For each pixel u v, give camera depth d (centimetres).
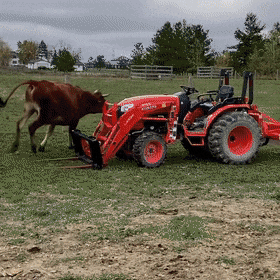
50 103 930
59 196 623
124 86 2795
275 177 744
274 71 5625
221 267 391
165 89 2712
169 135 845
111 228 490
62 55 5550
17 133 941
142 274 377
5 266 392
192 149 963
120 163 865
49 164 838
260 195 632
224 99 892
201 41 6475
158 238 461
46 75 3325
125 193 644
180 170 803
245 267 392
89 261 404
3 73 3216
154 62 5694
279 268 389
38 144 1084
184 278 370
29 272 380
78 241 452
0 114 1681
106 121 875
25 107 940
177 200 607
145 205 582
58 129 1374
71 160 876
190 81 1456
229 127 848
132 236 467
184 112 866
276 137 916
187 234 469
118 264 397
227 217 530
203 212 551
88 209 562
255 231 482
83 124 1480
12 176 733
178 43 5575
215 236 467
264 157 949
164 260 406
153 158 826
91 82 2942
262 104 2147
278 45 6044
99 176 745
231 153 857
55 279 368
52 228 490
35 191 646
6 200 599
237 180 725
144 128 833
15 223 507
